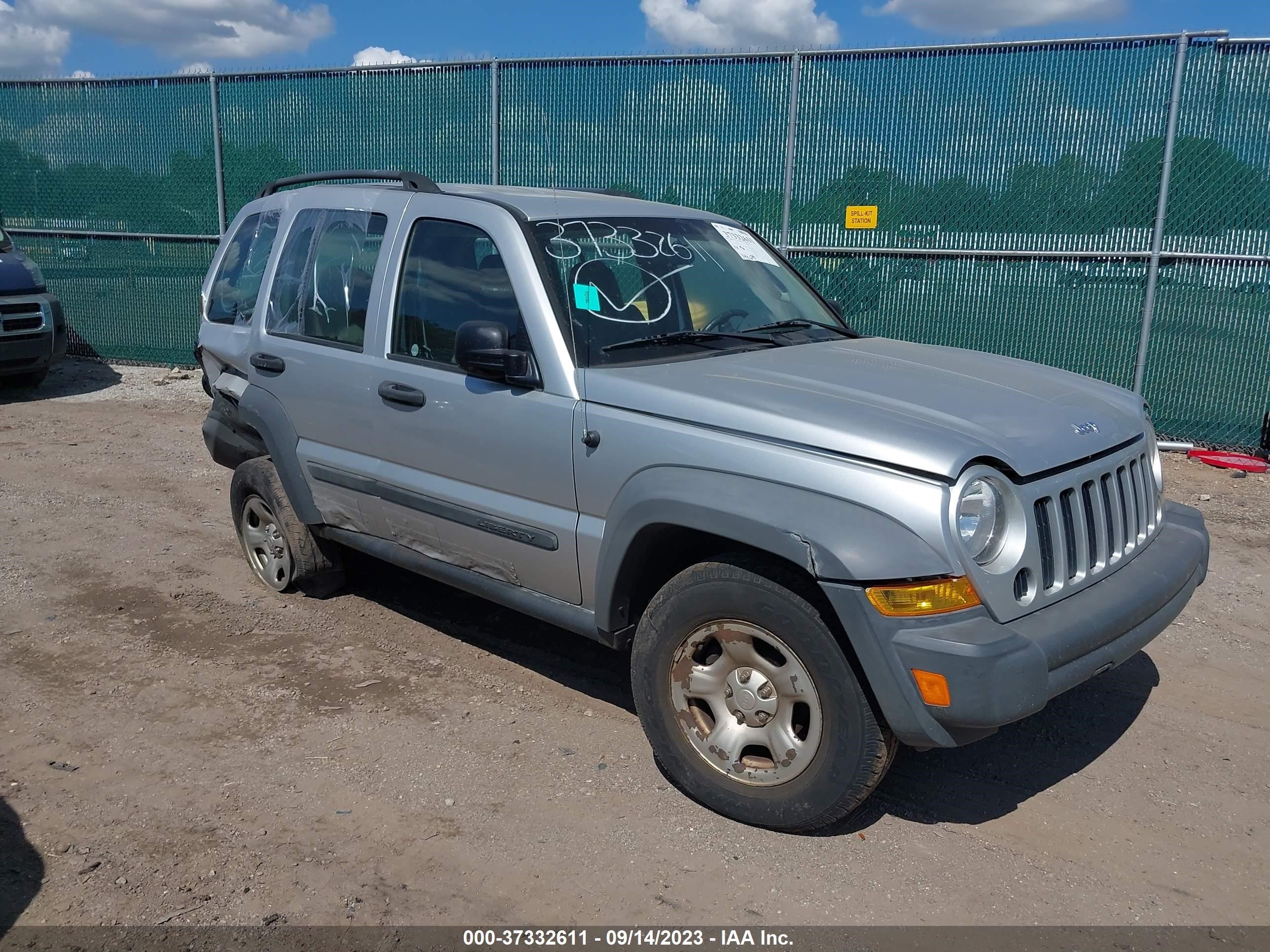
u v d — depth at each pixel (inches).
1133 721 161.5
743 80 364.5
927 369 150.9
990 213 341.4
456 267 159.9
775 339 163.5
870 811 136.4
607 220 167.6
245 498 213.6
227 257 217.3
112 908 115.0
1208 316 322.0
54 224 499.8
